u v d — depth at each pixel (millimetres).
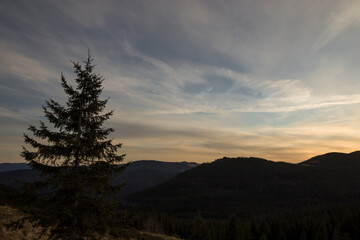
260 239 73500
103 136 11266
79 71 10914
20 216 18812
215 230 79875
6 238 15422
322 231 78562
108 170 10547
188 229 78500
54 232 9875
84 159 10617
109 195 10625
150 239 34750
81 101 10805
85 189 10148
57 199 10031
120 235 10469
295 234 84375
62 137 10344
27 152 9492
